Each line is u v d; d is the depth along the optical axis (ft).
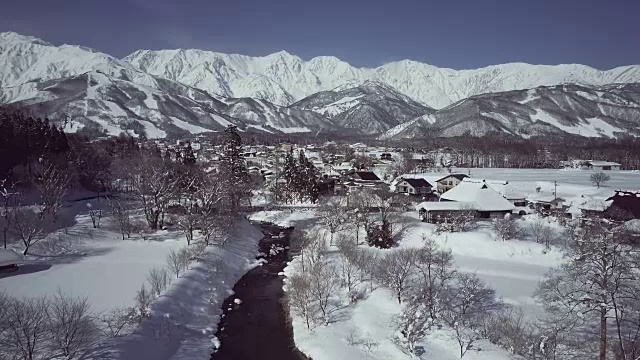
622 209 224.94
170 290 142.00
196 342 124.06
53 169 250.98
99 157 352.90
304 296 140.15
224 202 238.89
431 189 349.82
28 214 208.85
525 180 446.19
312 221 281.54
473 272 170.50
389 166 531.09
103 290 142.41
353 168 490.90
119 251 193.77
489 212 249.75
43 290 141.28
